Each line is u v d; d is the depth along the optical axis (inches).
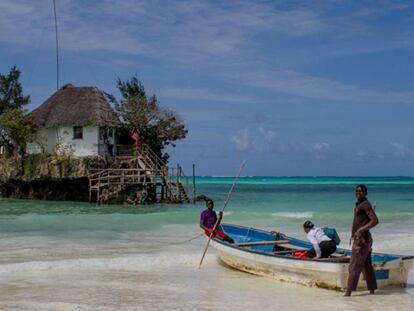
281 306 408.2
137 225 982.4
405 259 459.2
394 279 462.9
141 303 418.3
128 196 1530.5
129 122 1768.0
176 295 445.1
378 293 442.9
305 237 814.5
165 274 531.5
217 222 577.6
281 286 477.4
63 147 1628.9
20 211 1290.6
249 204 1617.9
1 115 1811.0
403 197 2076.8
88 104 1681.8
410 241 757.3
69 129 1642.5
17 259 616.1
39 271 541.6
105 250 684.7
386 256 464.4
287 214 1193.4
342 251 500.4
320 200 1850.4
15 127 1622.8
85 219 1085.8
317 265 456.8
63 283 488.4
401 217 1167.0
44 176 1585.9
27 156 1632.6
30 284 483.8
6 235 837.8
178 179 1568.7
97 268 558.9
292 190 2864.2
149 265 576.1
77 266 565.9
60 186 1640.0
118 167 1601.9
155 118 1802.4
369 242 425.7
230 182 4963.1
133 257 611.2
